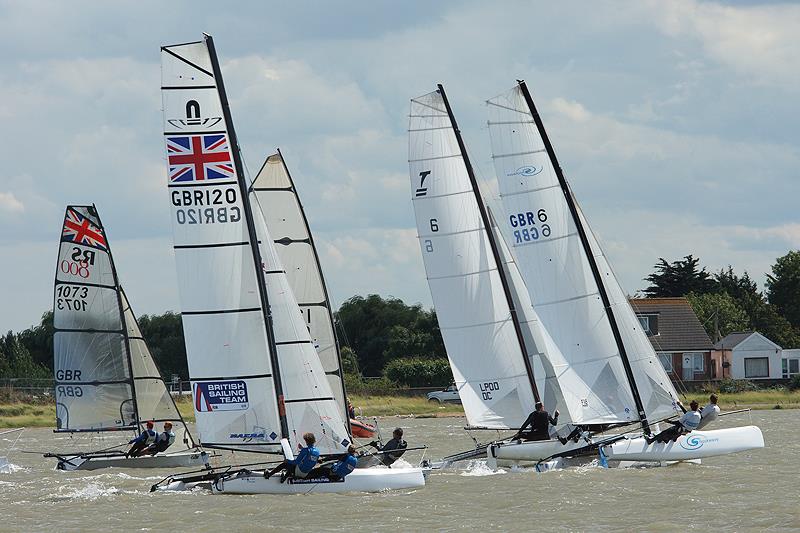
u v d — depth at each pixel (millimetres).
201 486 66750
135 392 91438
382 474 65188
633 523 55438
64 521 58406
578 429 75312
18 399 175375
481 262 80812
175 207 62781
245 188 62781
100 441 122812
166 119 62594
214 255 62969
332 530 54469
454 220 81000
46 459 98562
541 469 73812
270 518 57594
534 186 76250
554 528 54531
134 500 64500
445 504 61125
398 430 72688
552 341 76250
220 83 62594
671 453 74062
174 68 62438
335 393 92688
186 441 89062
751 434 74688
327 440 65438
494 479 70000
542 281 76375
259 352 63219
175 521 57531
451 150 81000
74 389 90312
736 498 62000
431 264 81312
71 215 90250
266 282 65688
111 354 91125
